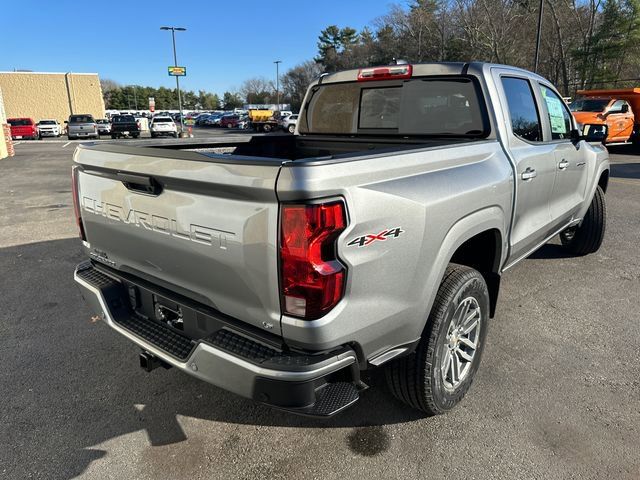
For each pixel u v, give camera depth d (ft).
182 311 7.73
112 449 8.41
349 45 249.55
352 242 6.16
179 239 7.16
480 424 8.93
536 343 11.87
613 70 125.29
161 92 402.11
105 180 8.38
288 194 5.69
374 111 12.84
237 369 6.40
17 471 7.88
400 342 7.47
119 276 8.89
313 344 6.14
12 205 30.37
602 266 17.44
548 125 12.76
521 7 141.08
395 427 8.89
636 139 56.34
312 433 8.78
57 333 12.71
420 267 7.30
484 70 10.53
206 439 8.66
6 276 17.03
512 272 16.83
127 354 11.66
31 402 9.73
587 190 15.81
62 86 172.65
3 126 65.21
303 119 14.85
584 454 8.14
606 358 11.17
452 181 8.04
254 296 6.44
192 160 6.58
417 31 166.30
